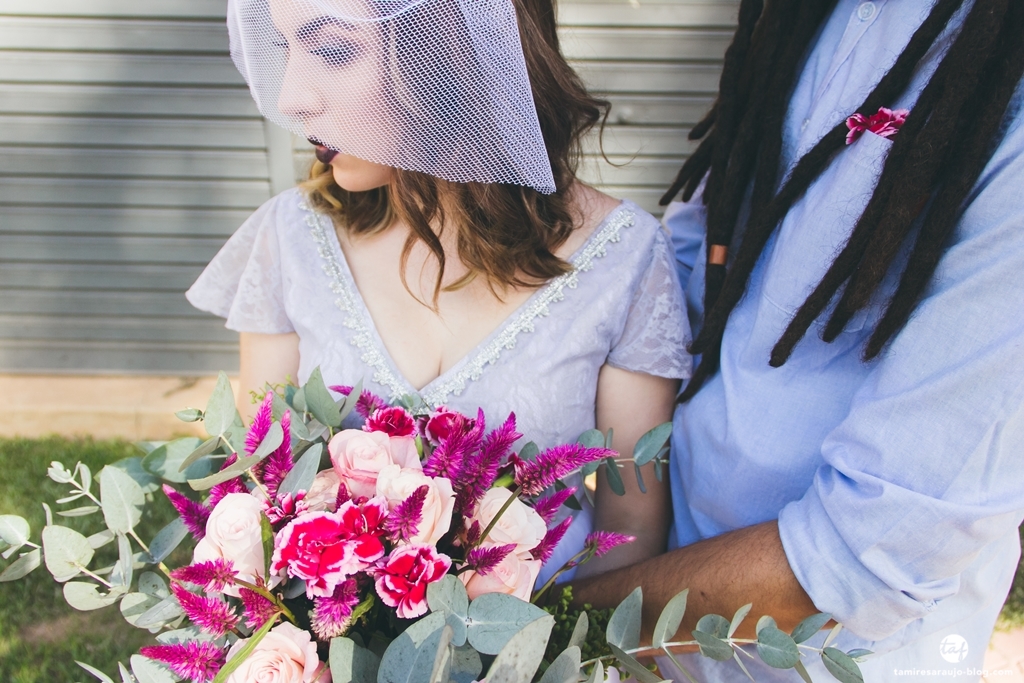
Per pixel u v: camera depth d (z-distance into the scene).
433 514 0.83
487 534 0.90
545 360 1.22
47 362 3.93
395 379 1.21
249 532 0.82
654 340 1.28
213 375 3.97
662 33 3.45
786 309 1.07
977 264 0.86
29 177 3.61
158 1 3.36
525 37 1.13
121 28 3.40
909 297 0.92
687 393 1.25
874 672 1.11
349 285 1.27
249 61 1.00
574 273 1.25
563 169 1.24
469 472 0.89
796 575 0.96
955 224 0.90
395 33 0.91
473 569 0.87
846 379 1.06
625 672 0.99
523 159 0.99
